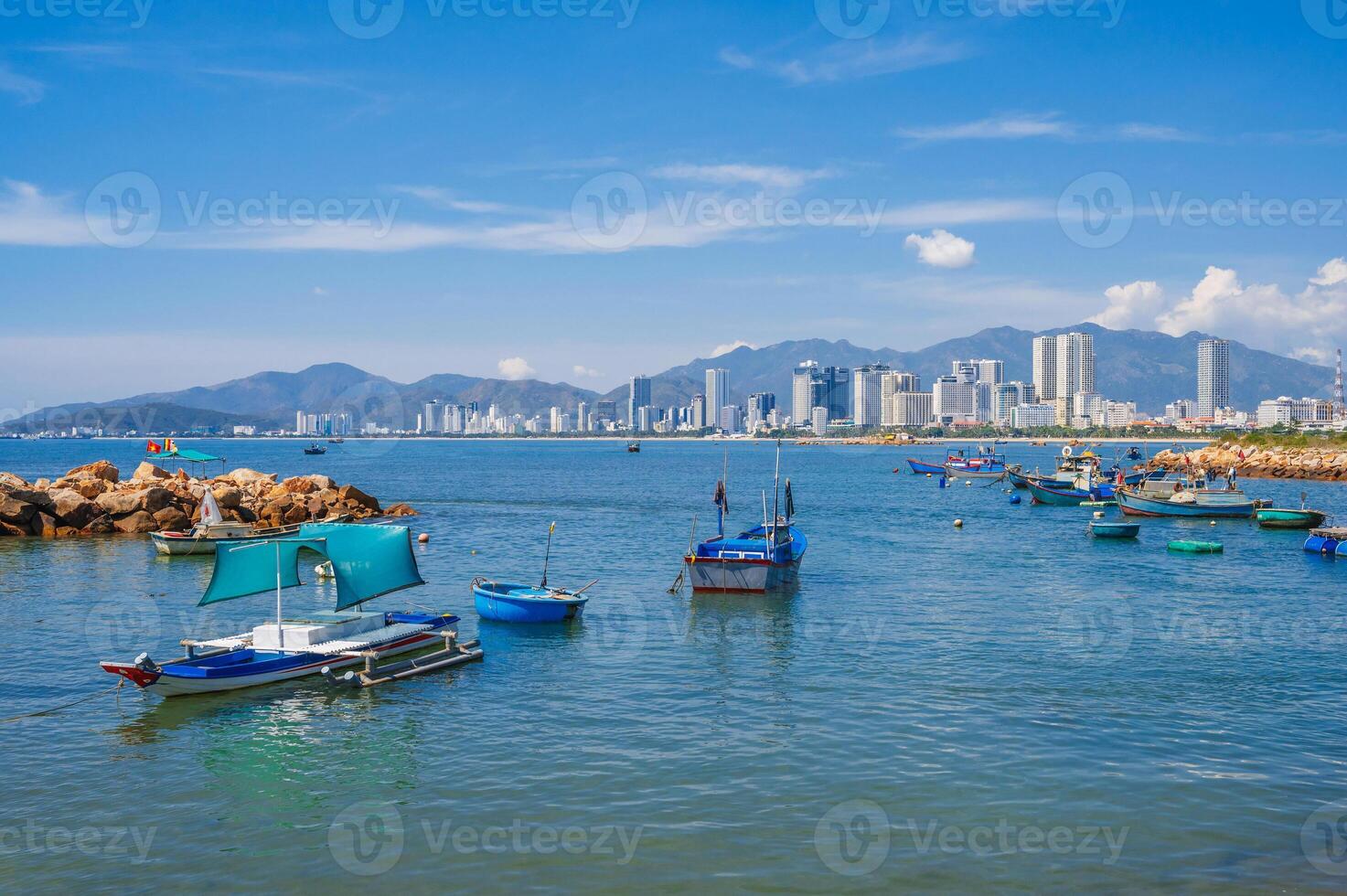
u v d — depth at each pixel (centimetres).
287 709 3058
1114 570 5978
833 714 2973
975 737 2764
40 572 5691
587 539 7544
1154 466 16962
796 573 5375
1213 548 6788
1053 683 3312
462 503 11338
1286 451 16650
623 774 2505
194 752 2691
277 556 3622
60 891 1942
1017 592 5138
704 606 4691
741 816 2258
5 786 2461
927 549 6981
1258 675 3419
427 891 1944
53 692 3228
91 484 8125
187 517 7625
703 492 13588
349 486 9119
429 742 2753
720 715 2973
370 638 3616
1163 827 2198
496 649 3806
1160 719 2927
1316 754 2631
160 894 1933
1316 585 5381
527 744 2731
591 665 3575
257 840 2159
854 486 15038
